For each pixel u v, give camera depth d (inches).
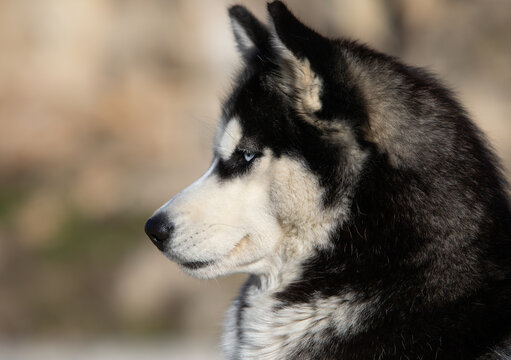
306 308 278.7
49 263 882.8
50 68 1049.5
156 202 930.1
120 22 1064.2
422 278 259.9
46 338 787.4
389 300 262.8
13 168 995.3
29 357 649.0
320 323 274.5
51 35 1060.5
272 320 286.7
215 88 1008.2
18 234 920.3
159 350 675.4
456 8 880.9
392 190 266.8
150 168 978.1
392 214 265.7
